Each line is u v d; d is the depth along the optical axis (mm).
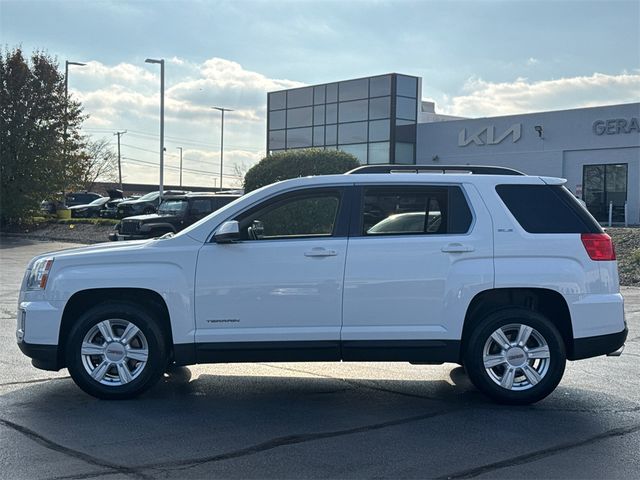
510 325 6562
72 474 4785
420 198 6711
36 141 35250
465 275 6496
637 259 17875
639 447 5441
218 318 6516
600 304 6566
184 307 6508
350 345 6488
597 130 33594
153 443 5453
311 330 6496
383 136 39375
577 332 6551
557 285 6527
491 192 6695
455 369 8141
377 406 6578
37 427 5820
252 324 6520
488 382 6551
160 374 6660
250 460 5102
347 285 6492
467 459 5152
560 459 5168
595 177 34000
